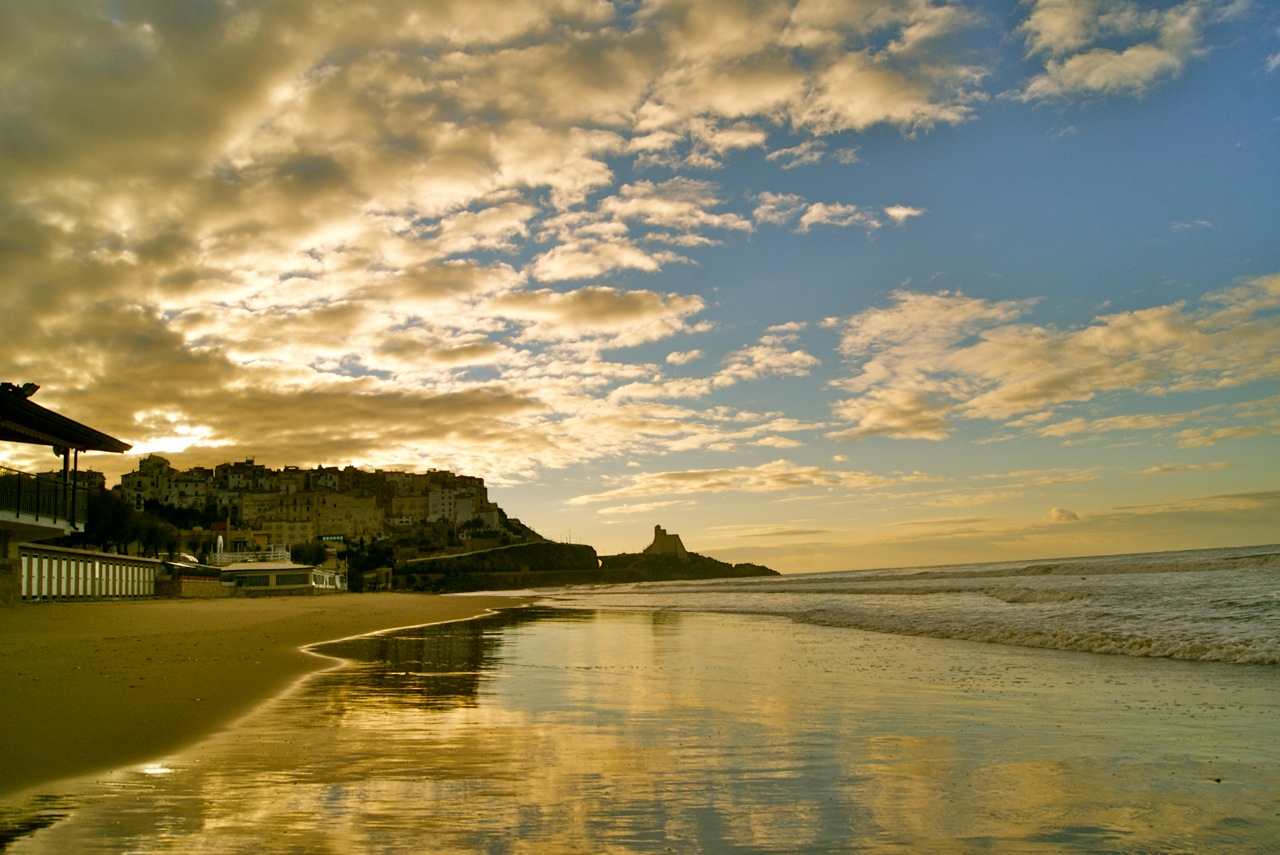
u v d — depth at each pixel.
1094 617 28.59
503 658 20.70
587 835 6.28
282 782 7.76
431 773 8.16
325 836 6.18
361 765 8.48
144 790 7.39
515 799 7.25
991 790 7.63
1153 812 6.98
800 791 7.58
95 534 77.56
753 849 6.00
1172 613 28.52
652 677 16.48
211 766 8.36
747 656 20.86
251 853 5.80
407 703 12.81
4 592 32.25
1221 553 157.88
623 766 8.53
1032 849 6.05
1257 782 7.93
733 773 8.25
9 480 31.42
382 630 32.34
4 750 8.80
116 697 12.22
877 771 8.36
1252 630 22.33
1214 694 13.68
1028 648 22.11
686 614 45.41
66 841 6.01
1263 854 5.95
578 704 12.82
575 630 32.44
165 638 23.55
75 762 8.38
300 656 20.27
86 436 35.84
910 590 67.19
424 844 6.02
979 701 13.03
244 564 98.75
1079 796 7.44
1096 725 10.93
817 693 14.00
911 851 6.00
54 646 19.59
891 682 15.48
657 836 6.27
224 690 13.59
